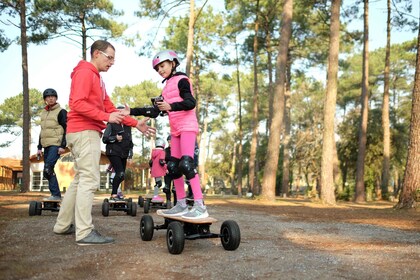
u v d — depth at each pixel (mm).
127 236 4516
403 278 2814
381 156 29609
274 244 4250
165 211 4168
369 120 30516
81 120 4031
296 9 25688
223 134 57938
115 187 7105
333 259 3438
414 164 10531
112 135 7031
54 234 4434
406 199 10633
